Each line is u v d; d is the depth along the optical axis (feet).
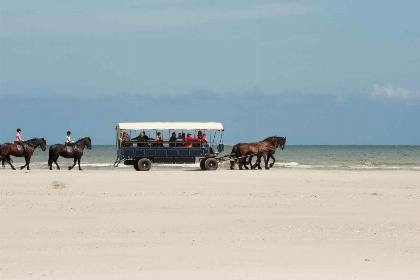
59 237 53.93
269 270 40.75
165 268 41.52
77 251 47.73
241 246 49.83
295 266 42.16
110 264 42.88
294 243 51.26
